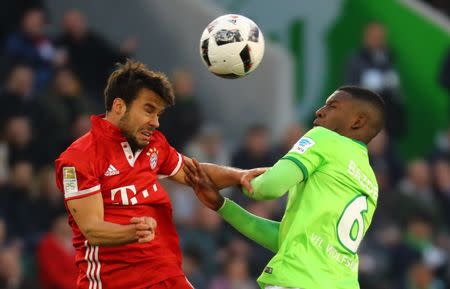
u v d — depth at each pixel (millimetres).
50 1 56406
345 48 57875
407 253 50188
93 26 56594
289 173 22469
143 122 22703
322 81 57719
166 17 56719
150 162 23266
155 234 23188
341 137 23094
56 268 42188
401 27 58250
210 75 56500
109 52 52969
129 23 56656
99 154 22609
